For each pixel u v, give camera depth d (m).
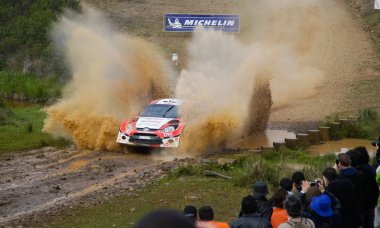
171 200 12.95
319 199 7.29
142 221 3.05
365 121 24.41
